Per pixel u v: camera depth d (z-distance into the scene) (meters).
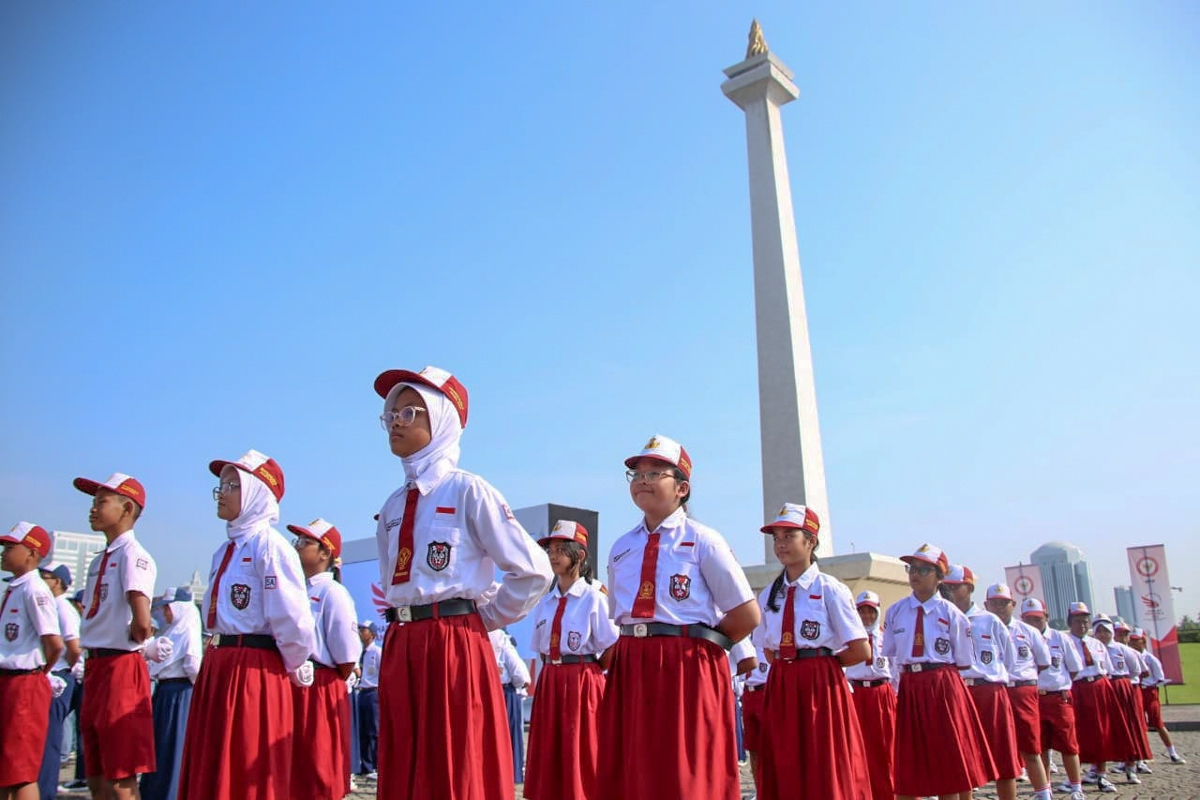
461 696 4.39
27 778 7.80
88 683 7.11
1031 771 9.92
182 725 8.73
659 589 5.35
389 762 4.38
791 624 7.45
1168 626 27.38
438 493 4.67
